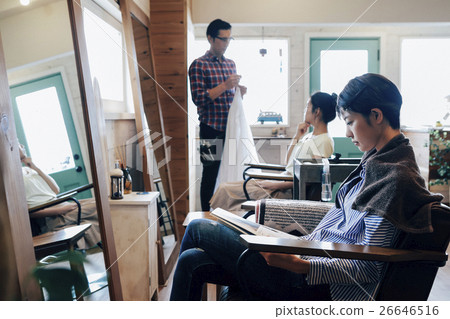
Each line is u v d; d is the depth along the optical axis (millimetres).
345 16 3928
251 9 3910
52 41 1358
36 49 1243
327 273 1096
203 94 3379
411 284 1059
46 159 1244
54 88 1339
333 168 2266
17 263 1011
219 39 3373
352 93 1155
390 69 4902
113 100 2203
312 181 2256
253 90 4859
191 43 3783
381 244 1072
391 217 1021
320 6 3914
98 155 1618
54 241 1209
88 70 1598
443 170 4133
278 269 1203
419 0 3896
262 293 1207
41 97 1243
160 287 2480
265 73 4840
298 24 3992
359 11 3918
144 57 3146
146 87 3158
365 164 1193
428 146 4168
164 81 3396
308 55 4812
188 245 1326
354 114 1160
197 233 1273
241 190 2805
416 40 4918
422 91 4996
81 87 1545
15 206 1042
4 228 1005
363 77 1160
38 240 1128
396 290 1062
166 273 2609
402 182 1040
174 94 3406
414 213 1037
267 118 4789
